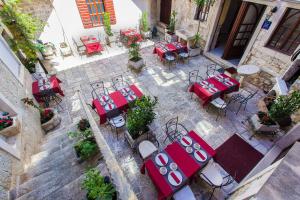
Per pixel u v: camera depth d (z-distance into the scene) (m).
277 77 5.50
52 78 6.12
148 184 3.80
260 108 5.38
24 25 6.05
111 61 8.40
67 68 7.92
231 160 4.35
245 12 6.54
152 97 6.23
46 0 7.28
